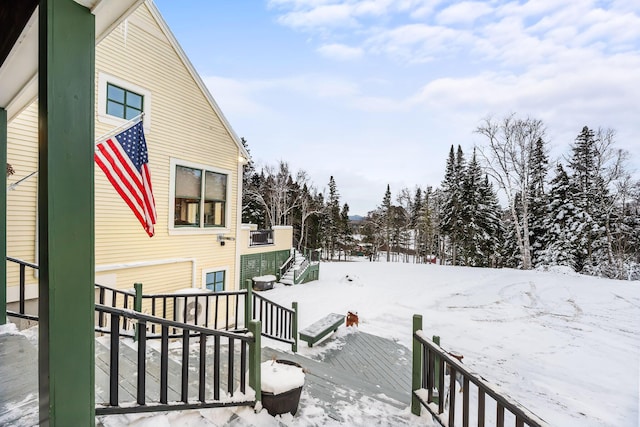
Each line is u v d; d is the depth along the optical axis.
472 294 12.38
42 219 1.36
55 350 1.37
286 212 28.75
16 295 4.81
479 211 23.41
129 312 1.83
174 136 7.23
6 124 3.17
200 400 2.22
